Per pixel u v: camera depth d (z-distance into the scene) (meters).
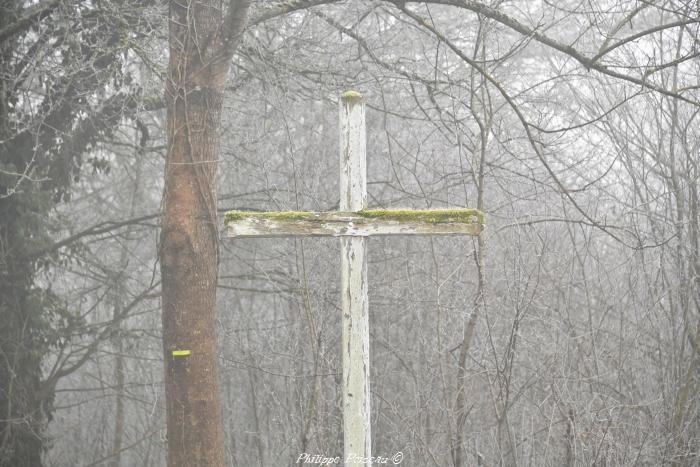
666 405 8.93
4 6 9.92
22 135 10.68
